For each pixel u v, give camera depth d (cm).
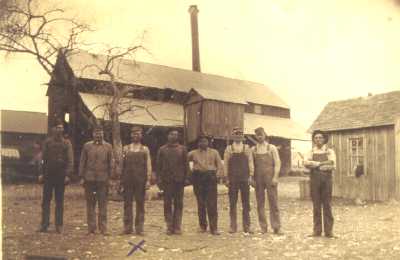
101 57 2480
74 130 2252
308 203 1288
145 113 2386
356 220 934
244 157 773
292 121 3158
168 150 769
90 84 2303
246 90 3116
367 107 1471
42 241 684
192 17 2106
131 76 2530
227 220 971
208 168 769
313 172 743
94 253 614
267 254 609
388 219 938
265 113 3095
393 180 1314
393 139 1323
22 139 2691
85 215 1019
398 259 569
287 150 2794
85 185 750
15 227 806
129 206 758
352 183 1440
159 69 2755
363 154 1412
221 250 636
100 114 2136
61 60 2141
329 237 730
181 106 2653
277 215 772
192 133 2352
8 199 1288
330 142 1522
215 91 2581
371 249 631
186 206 1244
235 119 2428
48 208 769
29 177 2100
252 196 1548
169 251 630
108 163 756
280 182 2138
